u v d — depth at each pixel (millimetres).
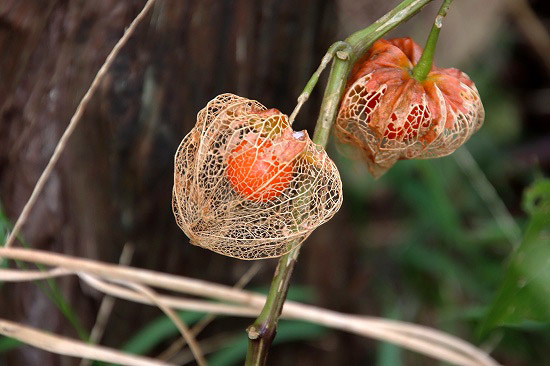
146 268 649
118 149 617
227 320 683
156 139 621
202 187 489
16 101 605
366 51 507
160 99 614
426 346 590
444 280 866
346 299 849
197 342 677
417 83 505
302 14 637
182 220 493
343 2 792
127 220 633
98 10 591
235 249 494
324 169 492
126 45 598
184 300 591
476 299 860
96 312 646
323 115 493
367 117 505
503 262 850
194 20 605
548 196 546
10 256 559
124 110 609
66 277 635
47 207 623
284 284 494
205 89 625
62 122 609
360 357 839
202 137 488
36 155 614
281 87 652
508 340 823
